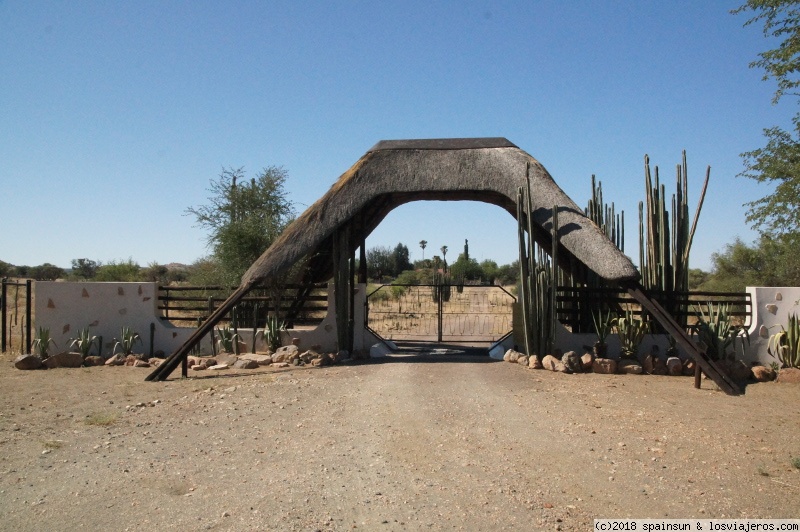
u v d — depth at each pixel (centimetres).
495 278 5184
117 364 1357
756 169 1617
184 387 1080
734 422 826
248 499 543
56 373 1255
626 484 585
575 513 518
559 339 1352
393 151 1462
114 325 1459
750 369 1199
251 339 1435
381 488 571
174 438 740
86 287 1466
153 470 622
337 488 571
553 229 1267
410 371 1196
